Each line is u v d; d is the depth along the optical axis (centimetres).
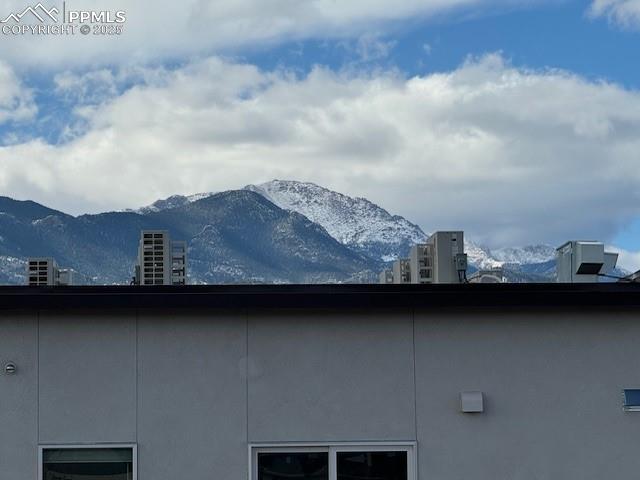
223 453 1272
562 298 1268
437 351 1292
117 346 1277
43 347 1273
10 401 1267
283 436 1277
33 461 1262
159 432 1271
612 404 1289
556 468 1283
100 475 1270
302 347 1287
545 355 1294
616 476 1282
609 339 1297
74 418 1268
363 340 1290
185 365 1278
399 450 1284
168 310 1278
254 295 1262
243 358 1283
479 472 1281
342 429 1281
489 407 1288
